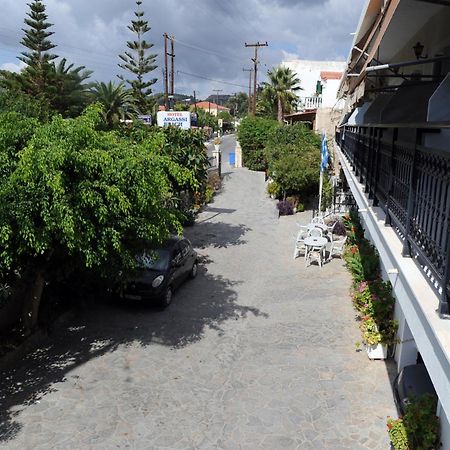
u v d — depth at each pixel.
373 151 7.40
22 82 32.22
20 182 6.82
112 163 7.55
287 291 12.56
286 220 21.62
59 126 7.14
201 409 7.32
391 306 8.55
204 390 7.85
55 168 6.71
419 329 3.56
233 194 27.92
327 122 31.16
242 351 9.23
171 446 6.46
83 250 7.53
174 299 11.98
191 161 15.05
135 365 8.68
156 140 10.09
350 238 15.48
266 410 7.27
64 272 9.17
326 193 22.69
